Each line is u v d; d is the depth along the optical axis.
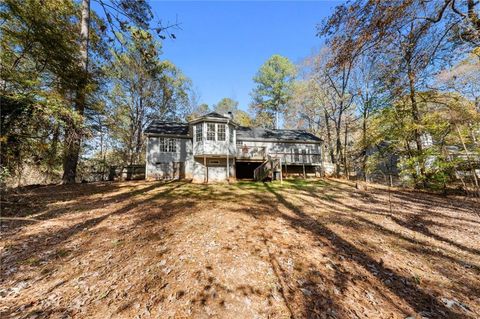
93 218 6.17
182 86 28.41
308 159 21.70
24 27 8.14
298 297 3.02
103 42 10.85
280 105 34.12
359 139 19.53
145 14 4.86
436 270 3.91
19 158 6.81
